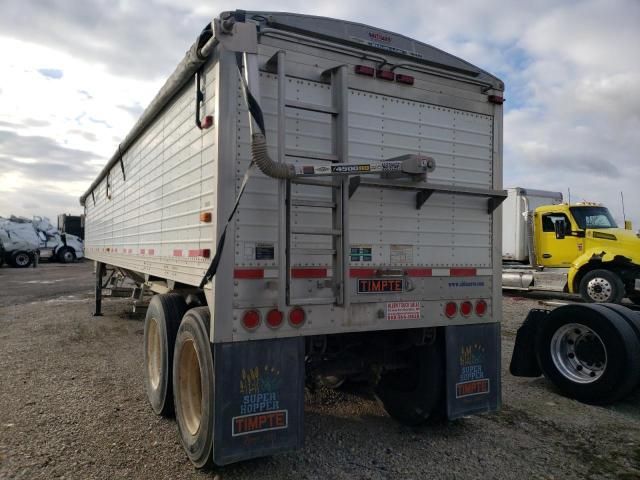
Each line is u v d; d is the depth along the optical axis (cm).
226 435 321
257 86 309
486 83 442
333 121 360
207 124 353
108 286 1134
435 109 419
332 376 443
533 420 477
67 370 645
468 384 425
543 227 1519
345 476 359
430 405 428
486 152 447
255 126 303
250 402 327
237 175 328
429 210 411
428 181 413
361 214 378
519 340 595
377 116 390
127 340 840
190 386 393
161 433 438
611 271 1298
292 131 349
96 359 707
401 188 386
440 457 392
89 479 353
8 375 616
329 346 421
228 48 312
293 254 343
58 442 416
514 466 378
